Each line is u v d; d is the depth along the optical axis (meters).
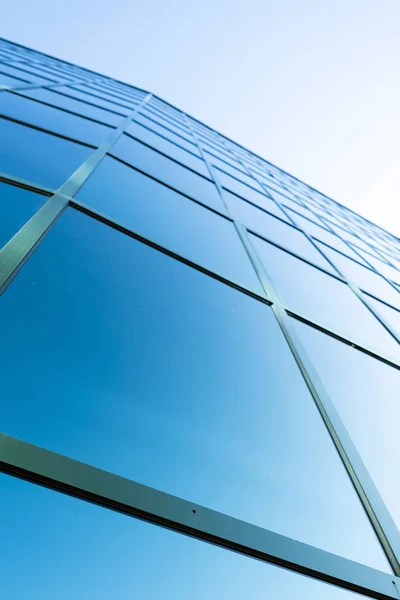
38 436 1.65
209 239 4.96
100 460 1.74
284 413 2.79
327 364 3.87
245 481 2.11
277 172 21.66
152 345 2.57
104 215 3.56
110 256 3.11
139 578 1.49
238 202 8.15
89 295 2.57
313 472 2.45
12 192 3.06
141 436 1.96
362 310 6.41
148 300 2.96
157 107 16.09
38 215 2.91
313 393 3.22
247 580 1.69
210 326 3.19
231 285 4.10
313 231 10.58
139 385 2.23
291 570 1.83
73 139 5.24
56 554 1.40
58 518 1.47
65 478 1.54
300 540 2.00
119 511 1.61
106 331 2.41
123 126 7.80
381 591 1.96
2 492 1.42
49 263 2.56
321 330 4.53
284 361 3.42
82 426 1.82
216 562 1.68
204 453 2.11
